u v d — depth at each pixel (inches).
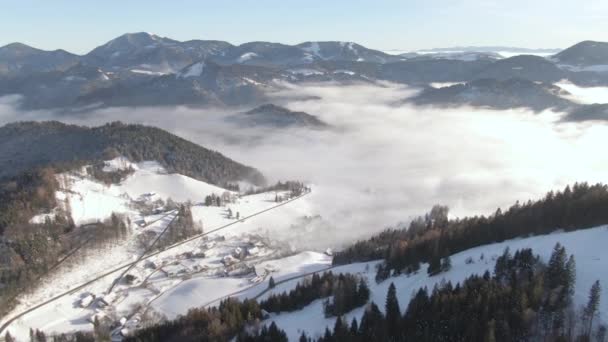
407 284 5792.3
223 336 4955.7
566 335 3873.0
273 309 5821.9
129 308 7111.2
